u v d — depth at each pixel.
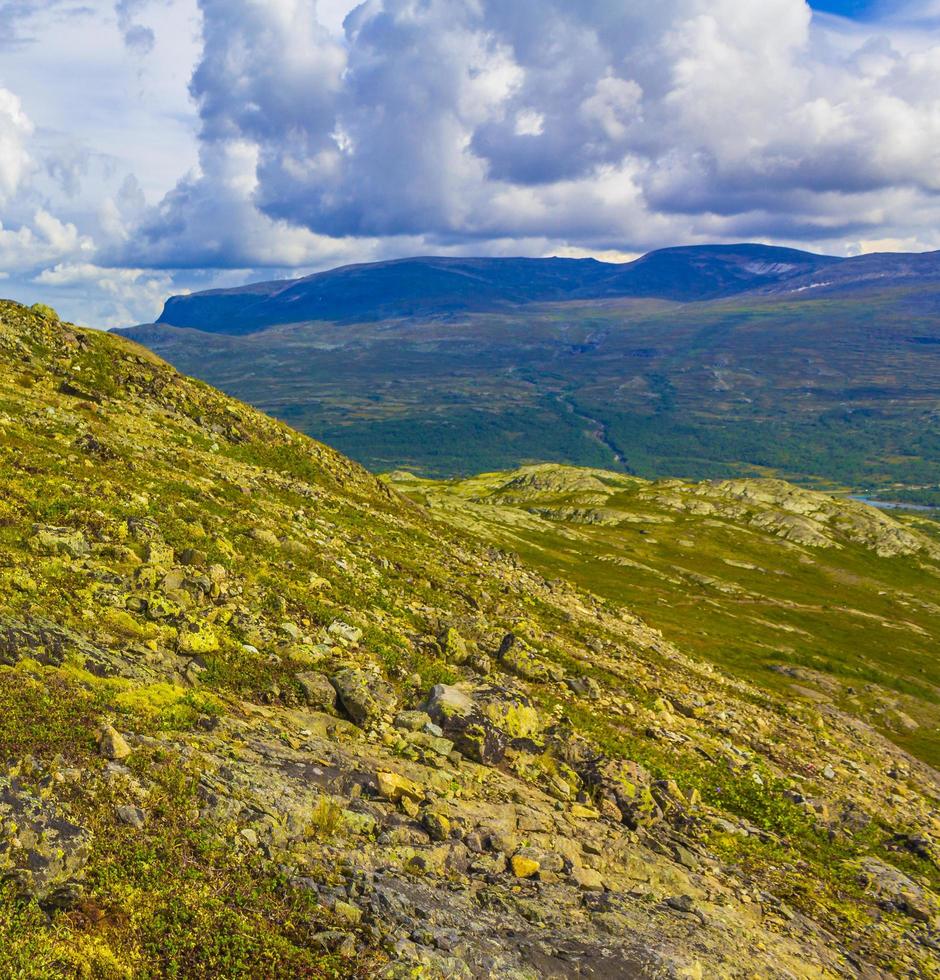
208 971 10.77
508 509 195.75
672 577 156.88
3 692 14.73
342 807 15.91
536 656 39.50
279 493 51.84
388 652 28.56
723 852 25.03
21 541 23.48
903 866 31.84
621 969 14.07
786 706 61.03
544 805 21.36
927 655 130.25
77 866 11.34
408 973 11.84
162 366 65.88
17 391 47.19
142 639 20.80
